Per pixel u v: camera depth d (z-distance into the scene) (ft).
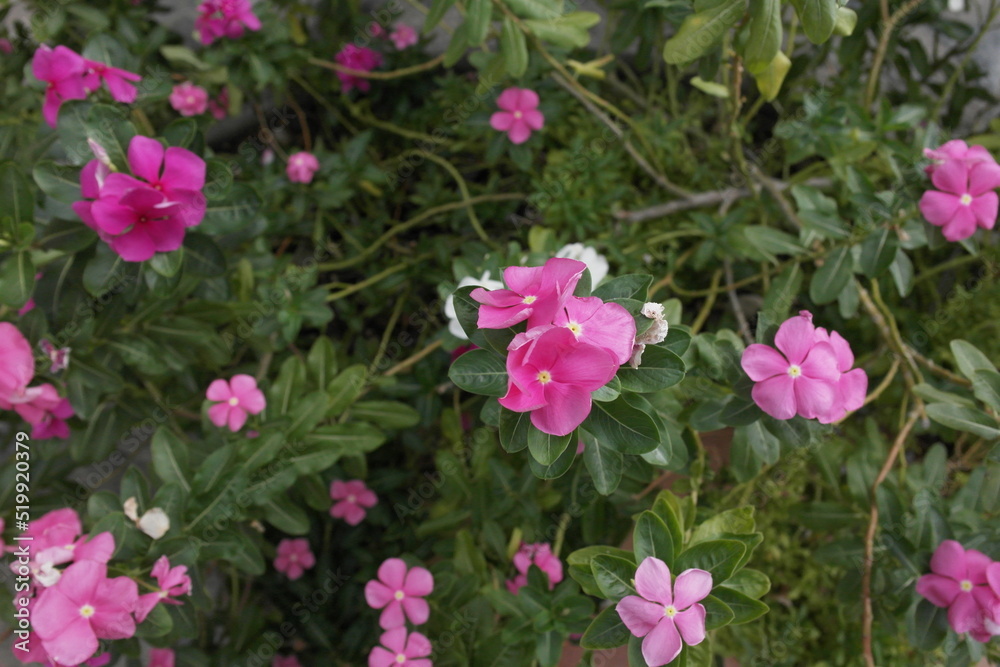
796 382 2.21
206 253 2.48
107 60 2.53
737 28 2.36
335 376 2.93
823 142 2.85
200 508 2.49
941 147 2.45
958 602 2.31
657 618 2.08
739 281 3.09
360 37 3.33
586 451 2.16
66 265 2.52
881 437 2.75
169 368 2.81
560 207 3.06
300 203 3.18
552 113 3.10
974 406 2.43
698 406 2.39
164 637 2.49
